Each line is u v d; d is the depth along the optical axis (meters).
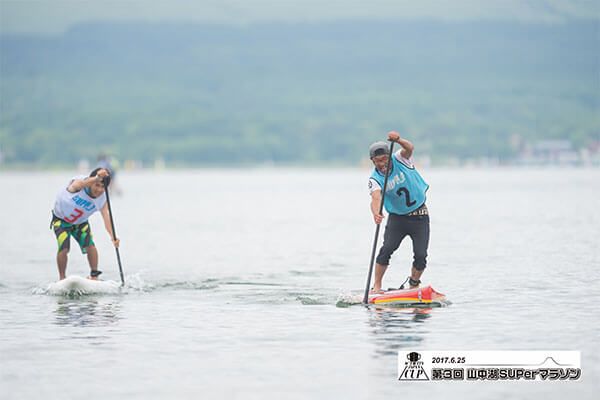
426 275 51.75
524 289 46.19
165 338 35.62
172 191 181.88
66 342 35.09
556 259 58.19
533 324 37.22
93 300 45.06
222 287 48.88
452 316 39.22
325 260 60.69
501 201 126.06
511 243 68.50
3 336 36.28
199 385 29.16
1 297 46.22
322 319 39.00
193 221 97.38
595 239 70.31
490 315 39.31
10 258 64.38
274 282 50.59
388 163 42.25
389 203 43.56
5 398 28.16
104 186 48.62
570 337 34.75
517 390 28.62
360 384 29.16
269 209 117.31
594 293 44.59
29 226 93.69
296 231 83.12
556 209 106.94
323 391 28.48
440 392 28.45
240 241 74.44
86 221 49.47
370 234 79.25
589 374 30.00
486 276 51.03
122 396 28.19
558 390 28.53
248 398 27.88
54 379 29.98
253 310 41.56
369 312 40.56
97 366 31.48
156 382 29.53
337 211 111.50
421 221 43.56
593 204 115.56
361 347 33.69
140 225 92.44
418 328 36.78
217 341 35.03
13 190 195.38
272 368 31.00
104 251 68.19
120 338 35.75
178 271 55.91
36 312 41.66
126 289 48.25
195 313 40.97
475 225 85.62
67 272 56.75
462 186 186.62
